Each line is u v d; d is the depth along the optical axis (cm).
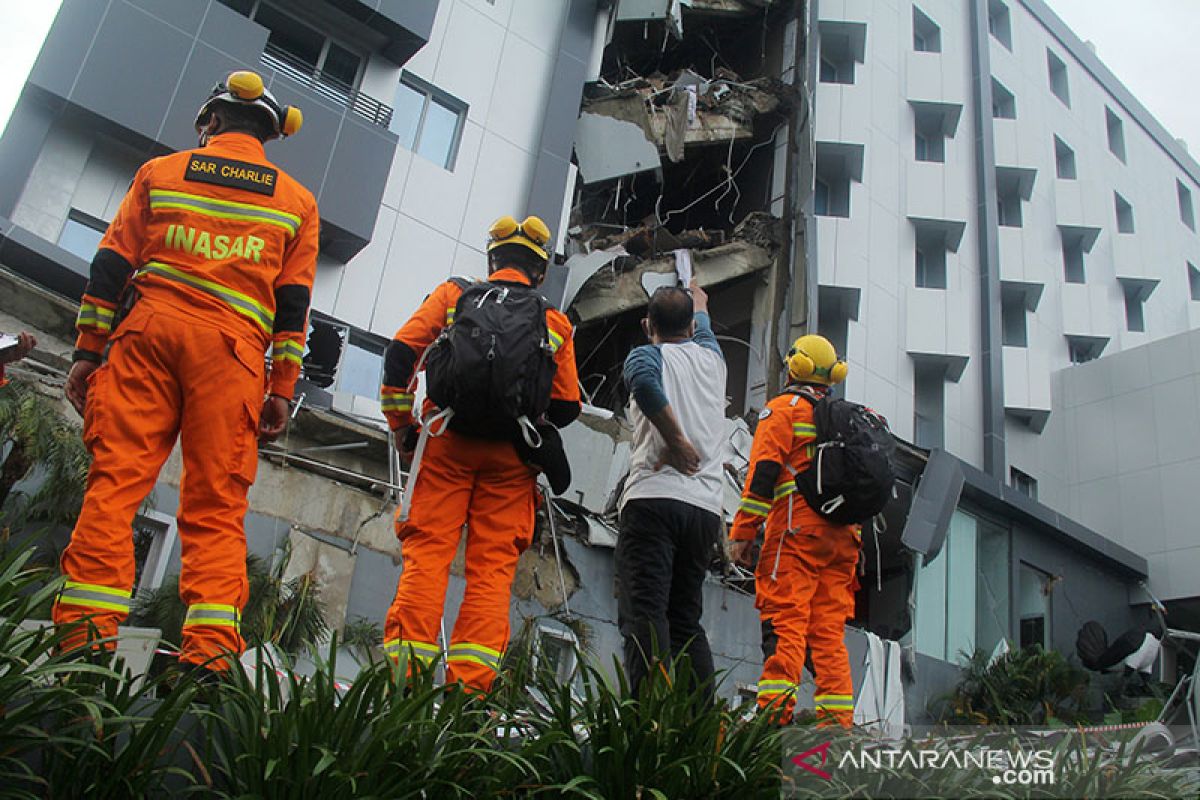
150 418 346
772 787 296
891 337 2238
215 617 329
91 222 1202
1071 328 2766
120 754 255
